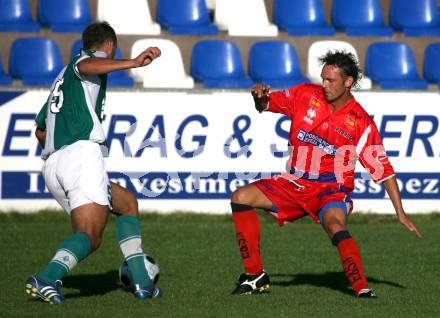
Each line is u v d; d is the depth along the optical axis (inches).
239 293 856.3
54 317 735.7
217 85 1558.8
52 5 1722.4
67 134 802.2
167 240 1214.9
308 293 868.0
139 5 1748.3
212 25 1760.6
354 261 829.2
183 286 901.8
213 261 1061.8
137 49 1612.9
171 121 1403.8
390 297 848.9
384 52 1692.9
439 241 1238.3
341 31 1797.5
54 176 803.4
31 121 1380.4
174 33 1702.8
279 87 1571.1
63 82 812.6
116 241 1202.0
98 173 793.6
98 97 815.7
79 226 786.8
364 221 1413.6
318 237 1261.1
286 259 1084.5
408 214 1454.2
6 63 1663.4
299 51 1742.1
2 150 1375.5
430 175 1455.5
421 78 1750.7
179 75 1622.8
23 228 1298.0
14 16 1708.9
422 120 1450.5
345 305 804.0
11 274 958.4
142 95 1395.2
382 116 1441.9
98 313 755.4
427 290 891.4
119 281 933.8
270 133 1418.6
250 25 1772.9
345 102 842.2
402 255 1120.2
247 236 853.8
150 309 778.8
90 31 823.1
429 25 1831.9
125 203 843.4
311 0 1806.1
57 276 775.1
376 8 1822.1
